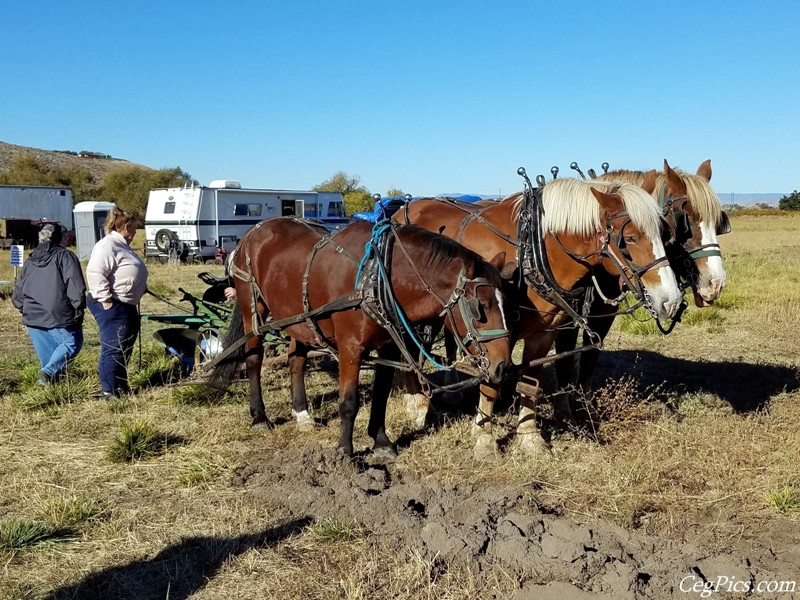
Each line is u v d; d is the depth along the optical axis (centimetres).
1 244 3188
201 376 695
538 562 378
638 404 614
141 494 485
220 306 818
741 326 1095
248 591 365
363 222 541
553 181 525
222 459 536
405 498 469
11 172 6712
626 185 493
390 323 484
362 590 355
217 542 412
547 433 603
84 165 10344
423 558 385
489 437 553
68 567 389
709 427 585
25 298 711
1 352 946
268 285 582
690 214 528
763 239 3522
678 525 435
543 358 541
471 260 456
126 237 700
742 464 514
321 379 783
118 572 383
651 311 474
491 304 448
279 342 752
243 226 2636
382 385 548
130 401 679
